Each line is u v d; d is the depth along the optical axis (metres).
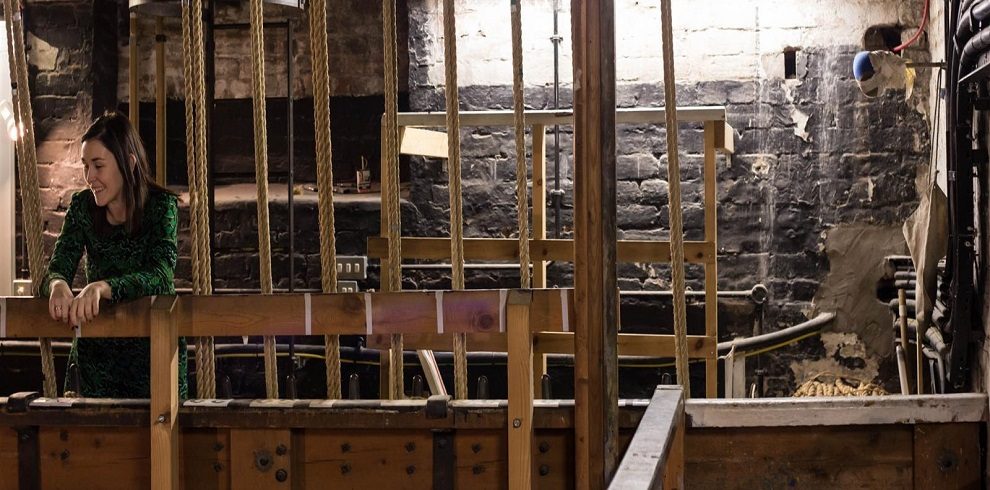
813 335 4.55
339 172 4.95
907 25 4.44
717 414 2.28
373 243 3.51
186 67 2.45
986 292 2.47
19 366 4.95
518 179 2.43
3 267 4.96
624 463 1.59
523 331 2.18
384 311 2.27
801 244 4.55
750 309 4.59
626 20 4.61
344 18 4.91
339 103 4.93
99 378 2.51
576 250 2.16
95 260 2.54
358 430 2.31
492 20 4.66
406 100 4.87
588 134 2.12
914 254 3.25
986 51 2.50
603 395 2.17
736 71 4.55
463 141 4.70
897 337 4.36
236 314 2.30
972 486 2.29
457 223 2.43
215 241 4.88
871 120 4.48
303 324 2.29
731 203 4.59
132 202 2.48
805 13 4.51
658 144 4.61
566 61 4.62
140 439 2.34
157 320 2.27
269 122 4.99
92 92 4.93
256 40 2.45
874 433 2.30
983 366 2.47
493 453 2.28
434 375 3.71
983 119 2.56
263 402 2.33
